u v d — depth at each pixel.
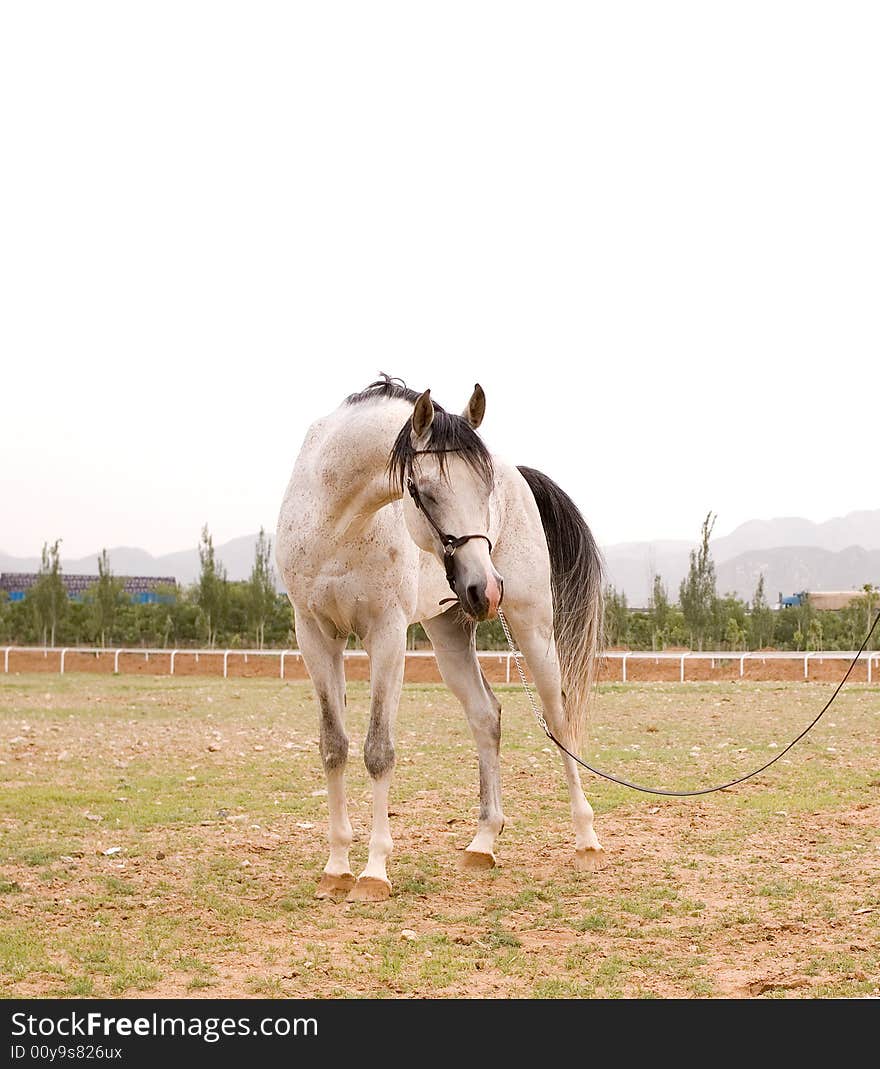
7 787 9.73
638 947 5.10
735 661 27.36
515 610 6.92
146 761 11.54
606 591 7.43
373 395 6.01
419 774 10.41
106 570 41.69
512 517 6.88
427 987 4.58
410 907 5.83
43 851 7.09
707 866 6.63
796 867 6.54
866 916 5.47
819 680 24.02
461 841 7.53
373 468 5.71
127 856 7.02
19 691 21.38
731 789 9.28
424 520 5.43
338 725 6.22
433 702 18.11
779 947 5.05
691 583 35.72
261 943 5.19
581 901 5.93
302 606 6.15
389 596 6.02
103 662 30.84
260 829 7.91
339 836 6.24
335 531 5.90
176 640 38.88
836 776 9.78
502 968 4.82
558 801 8.99
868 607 36.41
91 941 5.19
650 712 15.89
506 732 13.66
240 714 16.75
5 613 41.59
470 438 5.35
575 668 7.17
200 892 6.11
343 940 5.25
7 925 5.46
